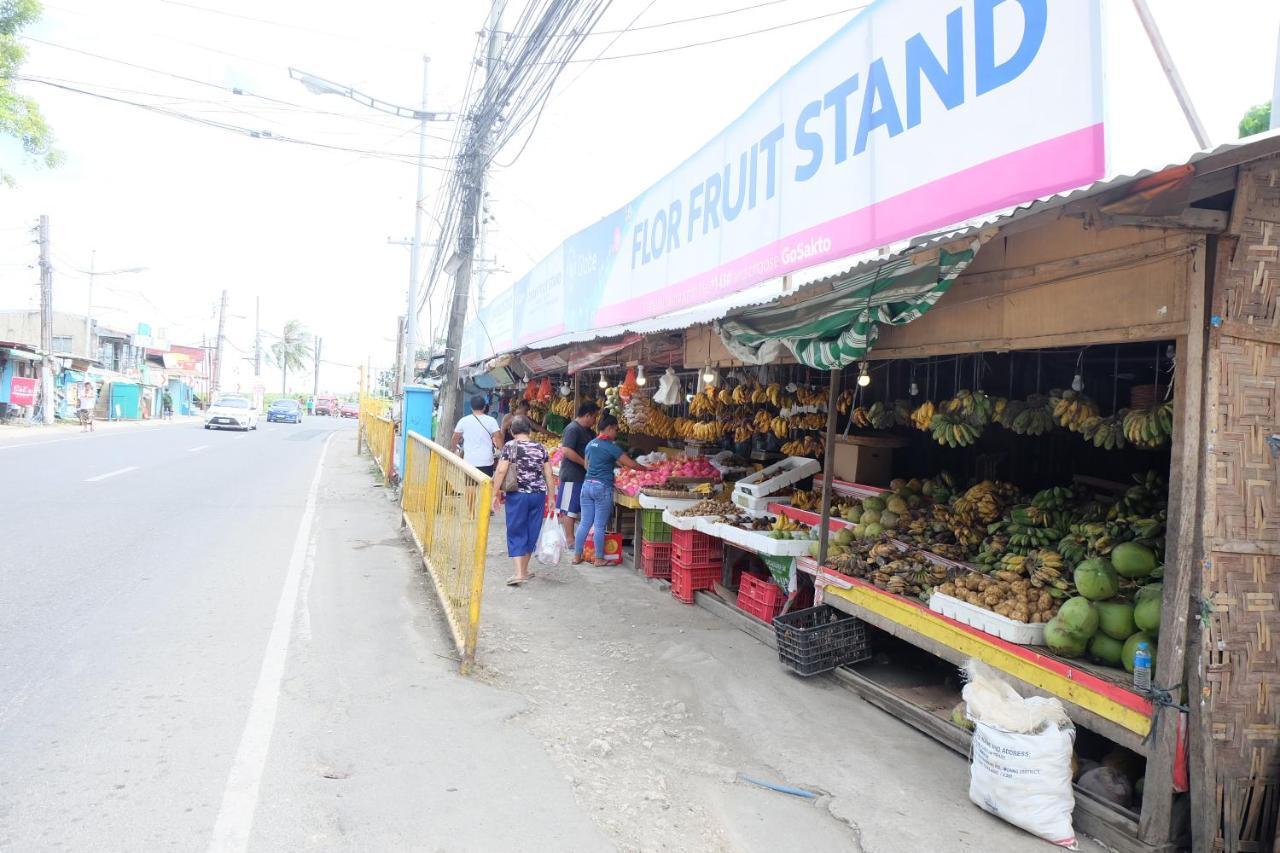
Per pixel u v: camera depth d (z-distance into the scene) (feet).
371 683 15.17
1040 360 18.24
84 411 93.81
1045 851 10.49
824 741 13.76
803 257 16.60
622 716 14.56
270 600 20.99
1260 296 9.84
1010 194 11.00
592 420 30.30
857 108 14.75
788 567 19.12
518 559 24.31
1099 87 9.64
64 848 9.43
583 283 34.06
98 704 13.71
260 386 232.73
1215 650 9.83
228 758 11.86
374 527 33.91
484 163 33.68
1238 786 9.95
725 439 33.40
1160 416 12.05
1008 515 16.37
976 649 13.15
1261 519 10.02
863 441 22.40
